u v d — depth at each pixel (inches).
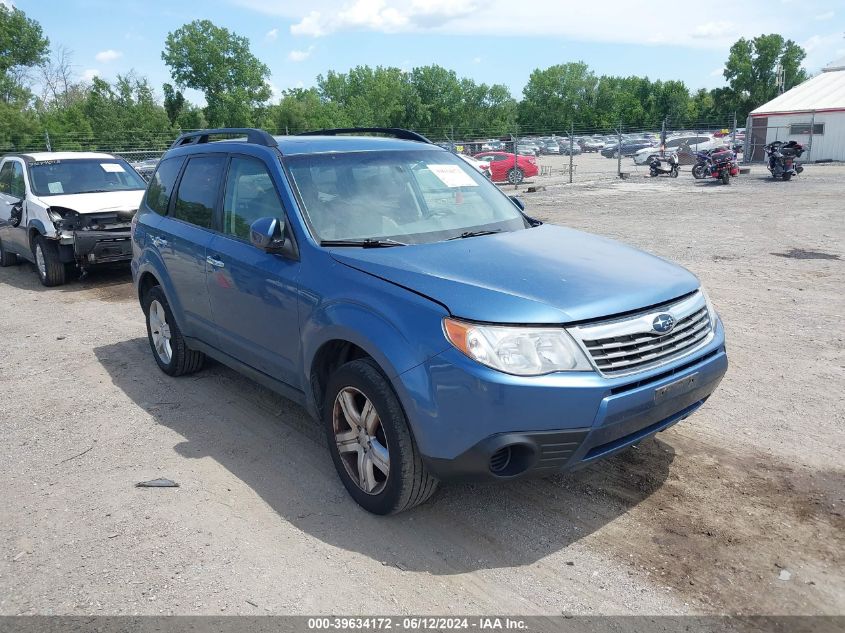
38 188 400.8
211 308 187.5
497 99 4404.5
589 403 116.6
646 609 112.0
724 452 163.0
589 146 2657.5
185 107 3149.6
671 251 426.6
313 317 144.4
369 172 172.2
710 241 461.7
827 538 128.0
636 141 2074.3
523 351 116.6
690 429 176.2
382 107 3973.9
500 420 115.6
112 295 363.6
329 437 147.6
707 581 118.0
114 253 374.0
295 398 161.8
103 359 252.8
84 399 213.6
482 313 119.4
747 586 116.3
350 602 115.9
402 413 127.7
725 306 292.4
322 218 158.1
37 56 2748.5
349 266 142.2
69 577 124.7
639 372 122.5
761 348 236.7
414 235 158.2
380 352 126.9
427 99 4247.0
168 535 136.9
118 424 193.0
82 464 169.8
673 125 4485.7
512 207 185.8
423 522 138.9
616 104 4849.9
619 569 122.2
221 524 140.3
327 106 3740.2
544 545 130.1
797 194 773.9
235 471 162.9
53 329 299.4
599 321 121.8
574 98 4869.6
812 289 316.2
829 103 1347.2
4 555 132.3
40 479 162.9
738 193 813.2
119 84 2367.1
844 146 1325.0
